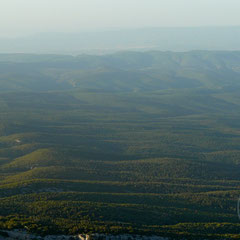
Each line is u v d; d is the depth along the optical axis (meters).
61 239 187.25
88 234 190.88
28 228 190.00
